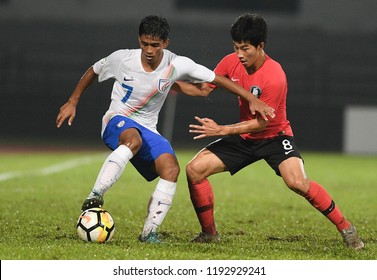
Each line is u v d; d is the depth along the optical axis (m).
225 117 102.69
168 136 99.75
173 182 23.38
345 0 116.69
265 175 58.97
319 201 23.80
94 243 22.36
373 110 95.62
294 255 22.28
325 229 29.52
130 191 44.19
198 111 102.44
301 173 23.61
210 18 115.38
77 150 83.62
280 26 115.69
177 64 23.25
